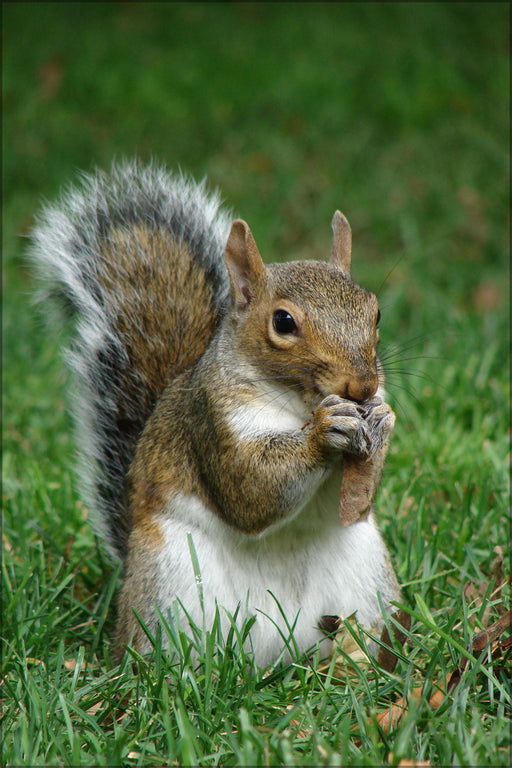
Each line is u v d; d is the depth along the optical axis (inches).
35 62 912.3
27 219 751.1
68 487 410.0
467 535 350.3
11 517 385.7
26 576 315.6
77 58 910.4
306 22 928.9
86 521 368.8
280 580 297.6
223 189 775.7
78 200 387.5
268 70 878.4
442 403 479.2
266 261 710.5
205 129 835.4
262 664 297.1
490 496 392.5
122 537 340.2
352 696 243.6
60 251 367.9
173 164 806.5
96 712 255.6
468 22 931.3
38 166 809.5
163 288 355.3
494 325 575.5
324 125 826.2
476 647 260.1
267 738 225.6
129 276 358.3
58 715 254.8
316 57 888.3
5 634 306.3
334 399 272.7
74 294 362.6
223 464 285.1
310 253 727.1
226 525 291.9
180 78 877.8
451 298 656.4
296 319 279.0
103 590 343.9
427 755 225.5
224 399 287.1
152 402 344.8
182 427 304.8
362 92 855.1
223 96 860.6
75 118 858.1
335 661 283.9
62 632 312.7
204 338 348.5
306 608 298.4
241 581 295.4
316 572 299.1
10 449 467.8
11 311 617.3
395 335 593.3
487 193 770.2
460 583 324.2
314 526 296.7
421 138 812.0
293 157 802.2
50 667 281.9
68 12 965.8
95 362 348.5
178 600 279.9
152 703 253.4
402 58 883.4
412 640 268.4
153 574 291.9
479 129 819.4
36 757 226.4
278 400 286.7
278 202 764.0
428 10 933.2
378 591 292.7
